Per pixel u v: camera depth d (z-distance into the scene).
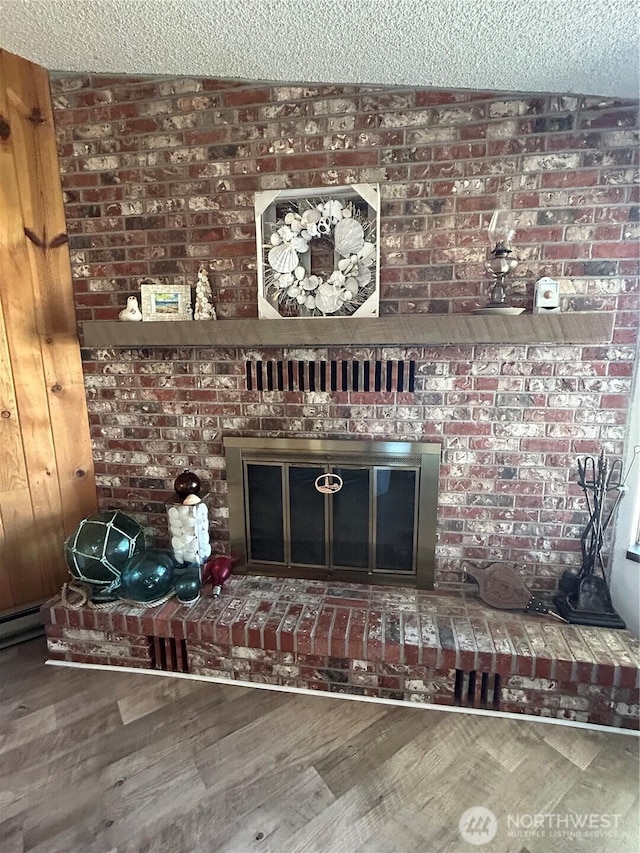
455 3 1.29
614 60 1.47
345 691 1.77
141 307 2.00
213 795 1.38
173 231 1.97
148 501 2.23
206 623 1.80
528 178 1.72
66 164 1.99
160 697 1.76
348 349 1.93
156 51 1.67
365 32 1.46
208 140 1.89
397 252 1.84
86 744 1.56
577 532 1.91
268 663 1.80
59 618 1.91
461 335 1.70
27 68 1.88
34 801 1.37
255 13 1.41
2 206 1.92
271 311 1.92
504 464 1.92
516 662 1.61
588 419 1.83
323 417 2.01
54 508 2.19
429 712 1.69
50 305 2.06
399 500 2.03
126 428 2.18
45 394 2.11
